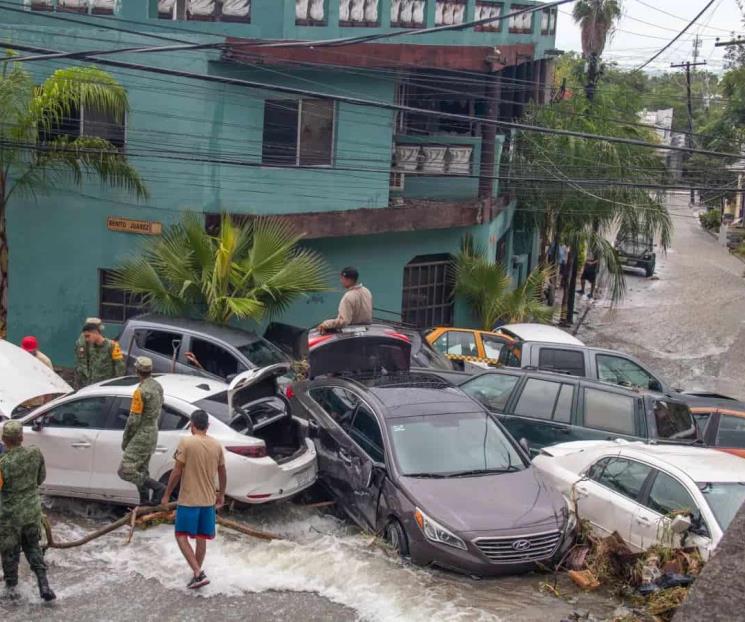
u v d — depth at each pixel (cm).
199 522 824
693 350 2627
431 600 821
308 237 1802
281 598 823
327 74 1819
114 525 918
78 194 1772
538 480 989
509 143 2411
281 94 1783
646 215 2536
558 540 909
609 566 885
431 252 2128
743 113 3866
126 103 1612
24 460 789
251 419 1023
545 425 1216
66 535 974
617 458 987
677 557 839
